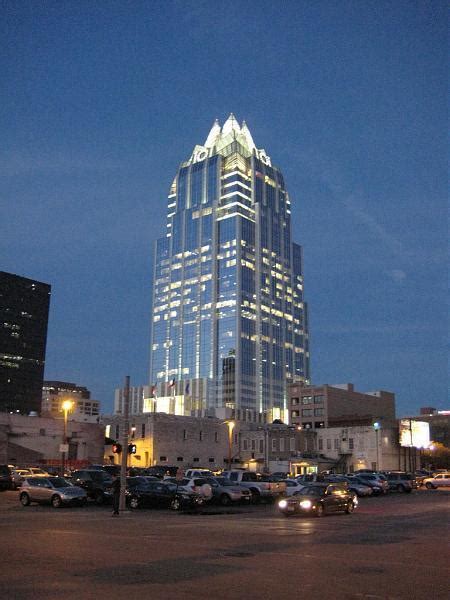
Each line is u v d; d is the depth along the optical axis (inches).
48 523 1000.2
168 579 498.3
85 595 433.1
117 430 3870.6
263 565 569.3
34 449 3265.3
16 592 442.3
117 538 781.3
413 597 436.8
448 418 6402.6
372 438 3720.5
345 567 559.8
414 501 1779.0
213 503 1608.0
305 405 5654.5
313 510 1180.5
